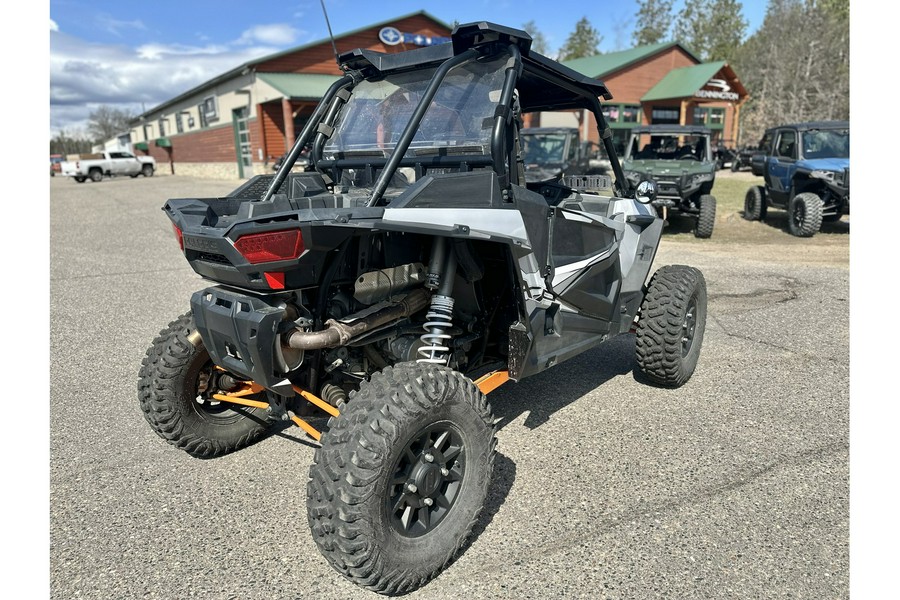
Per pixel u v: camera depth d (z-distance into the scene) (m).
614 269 3.88
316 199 2.94
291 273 2.45
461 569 2.57
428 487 2.41
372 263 2.80
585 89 3.97
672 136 13.17
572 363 5.07
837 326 5.81
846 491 3.07
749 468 3.32
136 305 7.01
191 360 3.25
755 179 24.42
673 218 14.27
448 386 2.45
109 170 37.69
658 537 2.75
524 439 3.71
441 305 2.82
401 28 28.73
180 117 40.91
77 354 5.38
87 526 2.90
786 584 2.44
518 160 3.13
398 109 3.38
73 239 11.92
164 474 3.37
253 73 28.03
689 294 4.20
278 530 2.87
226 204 3.05
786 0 46.97
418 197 2.54
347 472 2.19
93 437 3.81
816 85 38.59
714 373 4.71
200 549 2.73
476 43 3.06
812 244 10.73
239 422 3.56
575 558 2.62
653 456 3.47
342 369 3.02
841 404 4.10
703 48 73.25
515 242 2.76
